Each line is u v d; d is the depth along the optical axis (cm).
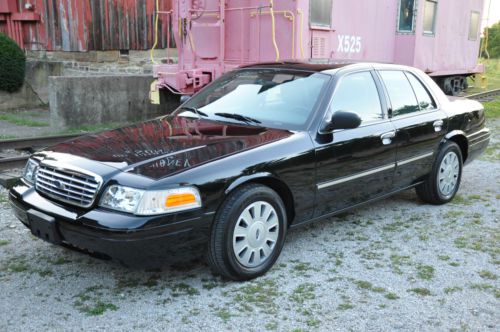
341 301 361
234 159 371
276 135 414
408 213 551
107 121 1112
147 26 1430
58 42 1455
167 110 1198
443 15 1273
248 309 348
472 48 1513
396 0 1156
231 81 517
